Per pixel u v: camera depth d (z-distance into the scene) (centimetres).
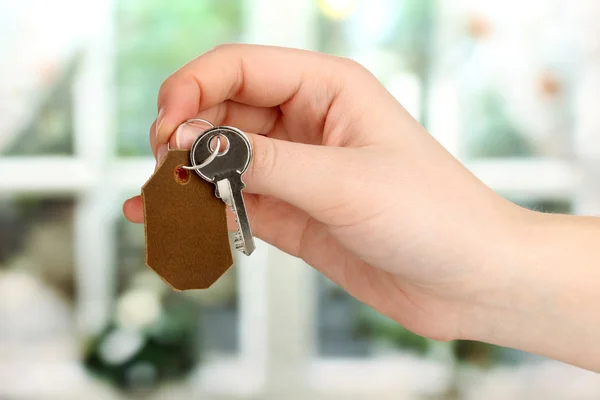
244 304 211
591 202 203
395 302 79
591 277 68
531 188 205
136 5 201
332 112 74
